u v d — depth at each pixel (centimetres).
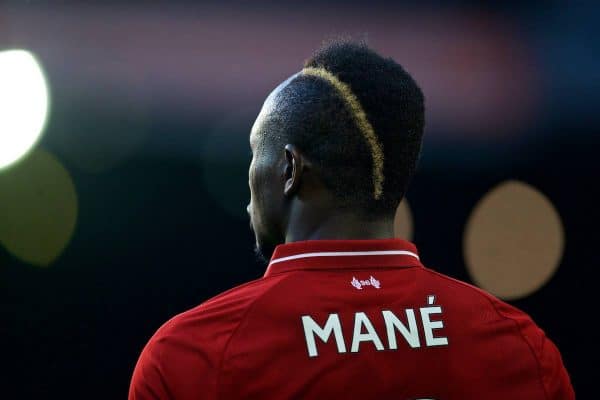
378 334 402
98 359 2131
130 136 1884
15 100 1717
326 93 426
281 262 423
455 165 2062
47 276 2091
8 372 2084
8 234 2000
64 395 2116
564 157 2017
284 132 433
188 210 2097
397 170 435
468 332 420
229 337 392
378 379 392
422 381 399
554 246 2141
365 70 433
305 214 431
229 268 2197
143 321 2159
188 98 1806
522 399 418
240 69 1773
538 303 2208
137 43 1716
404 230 2177
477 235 2175
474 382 409
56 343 2112
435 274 442
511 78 1867
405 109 436
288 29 1755
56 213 1995
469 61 1841
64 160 1889
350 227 430
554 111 1916
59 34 1678
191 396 382
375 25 1788
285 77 1770
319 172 426
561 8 1834
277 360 387
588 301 2173
